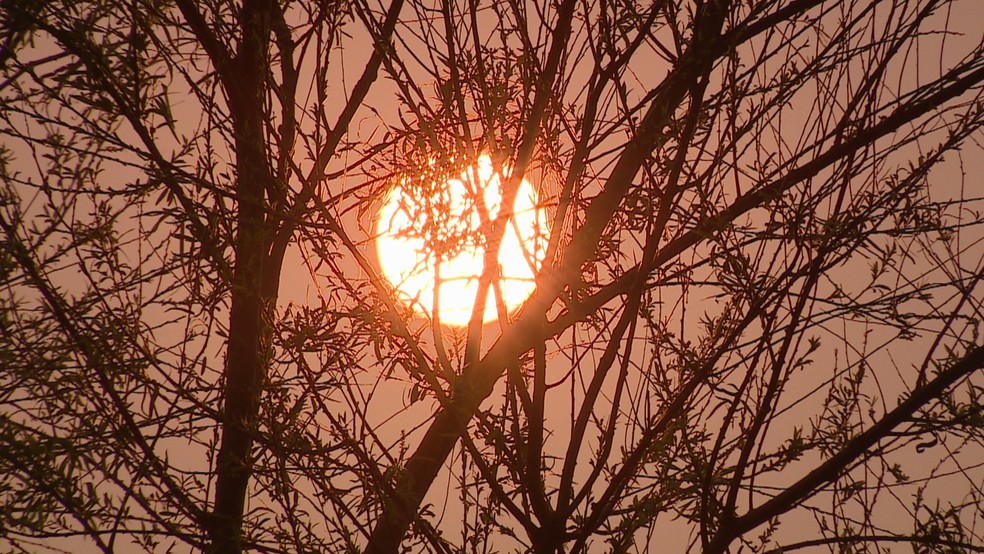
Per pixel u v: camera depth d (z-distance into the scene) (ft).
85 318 37.35
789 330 34.47
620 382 36.63
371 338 38.55
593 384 37.91
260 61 38.37
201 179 37.11
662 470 38.60
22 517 35.42
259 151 37.65
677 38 37.58
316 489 37.63
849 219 36.68
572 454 38.24
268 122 36.86
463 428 38.11
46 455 35.63
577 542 37.73
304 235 38.63
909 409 36.86
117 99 36.04
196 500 38.47
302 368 37.14
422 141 38.34
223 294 38.27
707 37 37.24
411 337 38.19
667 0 37.91
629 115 37.32
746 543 37.96
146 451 36.73
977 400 36.47
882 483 37.11
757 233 37.52
